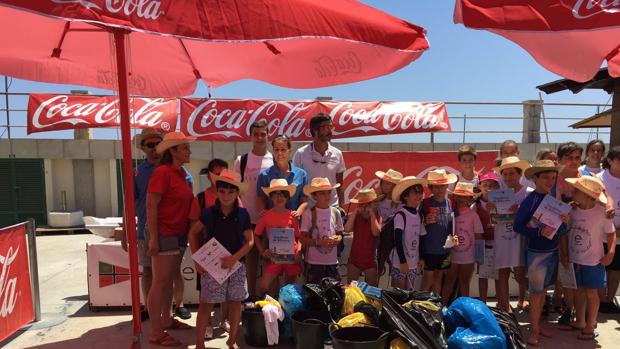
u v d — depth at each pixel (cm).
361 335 325
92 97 722
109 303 476
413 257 396
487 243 437
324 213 404
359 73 371
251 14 234
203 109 718
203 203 414
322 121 433
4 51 385
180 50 440
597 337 397
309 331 341
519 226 386
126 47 402
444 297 439
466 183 430
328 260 408
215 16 228
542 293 382
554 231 365
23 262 425
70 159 1238
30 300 438
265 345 375
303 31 242
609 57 365
